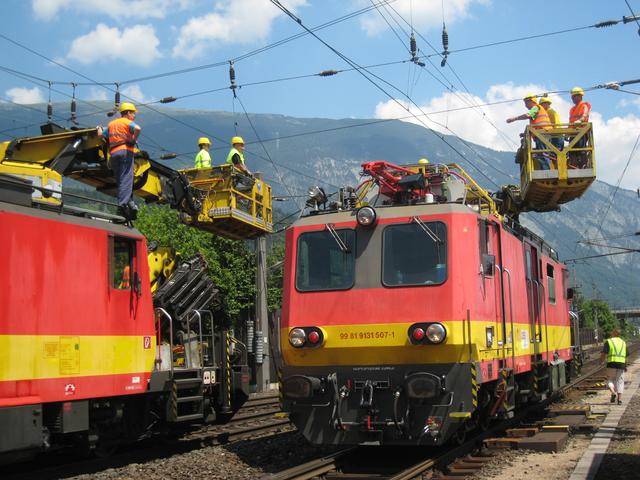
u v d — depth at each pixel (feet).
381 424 35.04
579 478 30.60
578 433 45.55
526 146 48.62
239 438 49.96
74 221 35.94
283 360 38.01
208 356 52.11
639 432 44.11
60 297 34.30
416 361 35.47
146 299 40.98
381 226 37.22
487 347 37.45
